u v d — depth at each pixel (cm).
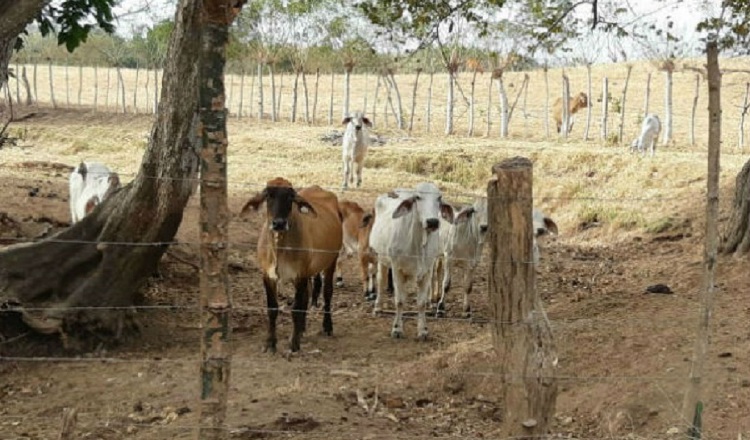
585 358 844
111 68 5134
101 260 949
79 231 959
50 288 932
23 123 3073
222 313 474
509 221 498
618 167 2048
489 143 2561
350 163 2073
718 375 746
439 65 4147
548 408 508
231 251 1446
